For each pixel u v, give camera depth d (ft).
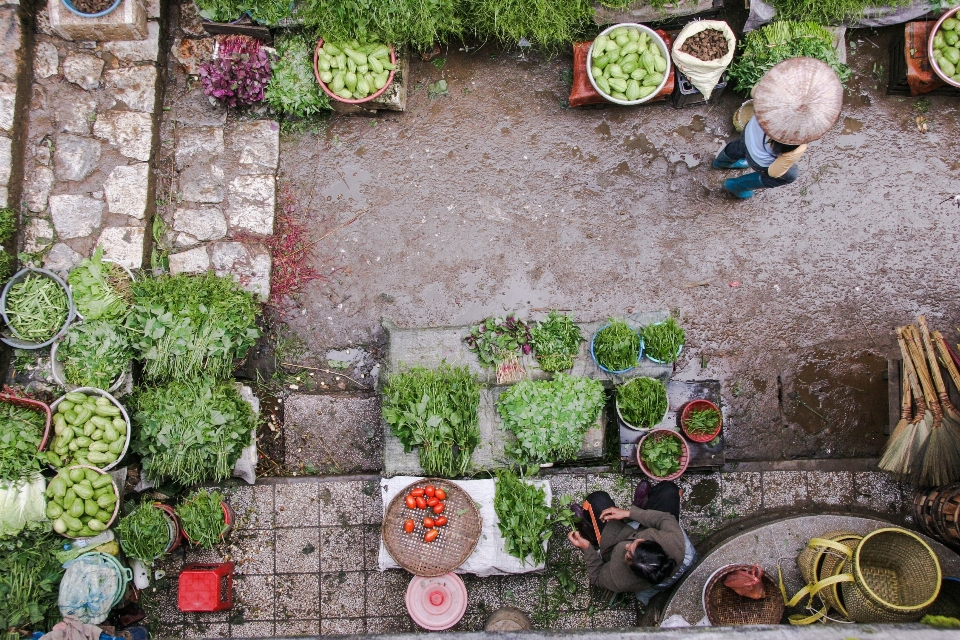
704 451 18.17
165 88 19.34
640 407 17.16
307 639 15.21
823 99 15.06
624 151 19.67
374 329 19.47
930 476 17.48
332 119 19.69
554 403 17.12
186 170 19.34
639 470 18.57
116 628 17.58
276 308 19.40
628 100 18.30
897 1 18.20
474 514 17.26
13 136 18.01
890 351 19.40
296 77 18.43
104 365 17.20
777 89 15.23
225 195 19.31
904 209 19.66
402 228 19.70
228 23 18.25
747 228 19.65
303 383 19.34
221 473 16.99
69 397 16.84
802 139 15.53
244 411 17.57
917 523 18.43
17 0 17.92
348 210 19.70
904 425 17.56
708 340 19.48
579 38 19.42
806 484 18.84
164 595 18.33
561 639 14.76
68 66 18.65
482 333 18.28
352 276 19.57
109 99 18.72
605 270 19.61
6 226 17.72
